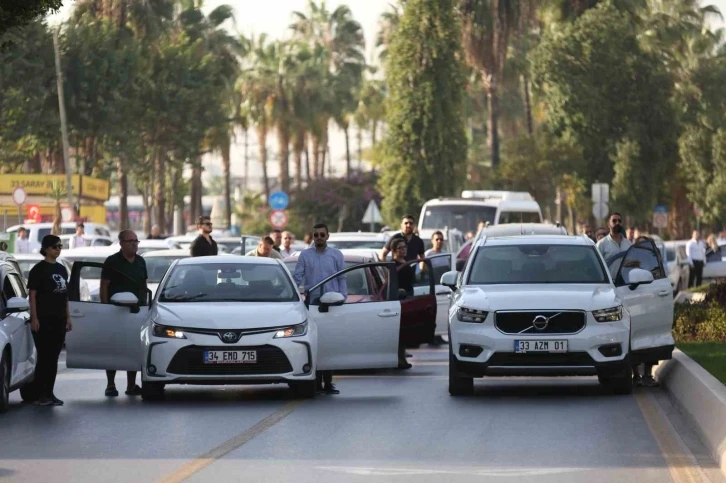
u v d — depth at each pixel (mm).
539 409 38719
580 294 41562
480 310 41156
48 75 164875
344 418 36781
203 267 43594
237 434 33531
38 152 183250
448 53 163875
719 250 118188
